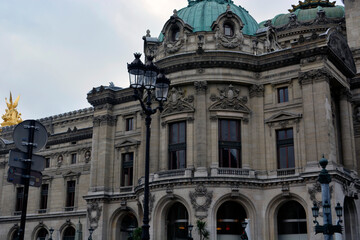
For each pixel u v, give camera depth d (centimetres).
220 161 5603
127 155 6794
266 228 5416
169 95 5928
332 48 5581
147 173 2578
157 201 5569
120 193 6612
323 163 2564
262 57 5862
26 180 1633
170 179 5478
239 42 5975
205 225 5228
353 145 5891
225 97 5744
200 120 5631
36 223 8225
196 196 5338
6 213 8700
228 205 5531
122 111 6931
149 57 2811
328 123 5259
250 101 5866
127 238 6322
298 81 5622
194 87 5809
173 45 6088
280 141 5672
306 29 7838
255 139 5722
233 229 5478
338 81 5769
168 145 5878
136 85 2684
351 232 5588
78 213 7731
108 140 6894
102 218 6594
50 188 8300
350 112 6025
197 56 5753
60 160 8350
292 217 5469
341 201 5181
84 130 8138
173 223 5678
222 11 6444
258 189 5522
